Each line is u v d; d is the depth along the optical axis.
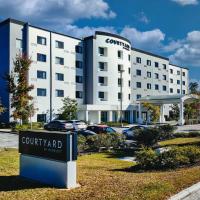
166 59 79.62
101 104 56.97
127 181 8.85
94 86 56.62
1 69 47.28
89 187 8.33
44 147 9.16
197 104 58.88
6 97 46.09
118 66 60.34
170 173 10.14
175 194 7.55
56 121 36.03
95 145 20.48
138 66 70.00
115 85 59.34
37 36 49.06
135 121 64.31
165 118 73.38
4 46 46.88
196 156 12.10
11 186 8.66
